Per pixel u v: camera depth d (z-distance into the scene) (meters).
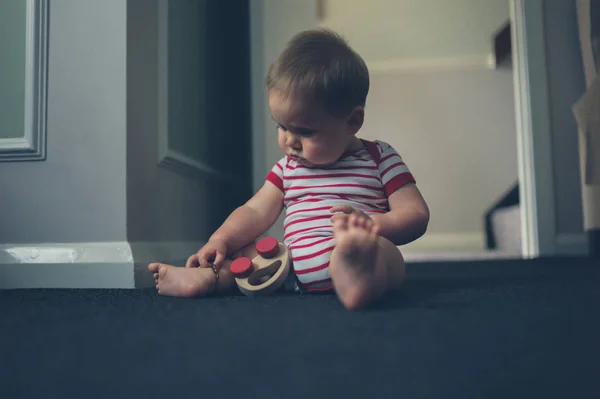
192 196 1.63
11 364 0.51
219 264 0.99
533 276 1.33
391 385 0.43
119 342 0.58
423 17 4.26
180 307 0.82
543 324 0.65
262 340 0.58
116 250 1.17
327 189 1.01
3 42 1.24
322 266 0.95
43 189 1.20
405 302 0.84
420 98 4.34
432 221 4.30
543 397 0.40
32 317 0.73
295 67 0.91
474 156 4.31
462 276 1.39
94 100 1.19
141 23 1.27
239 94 2.26
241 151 2.28
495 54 4.15
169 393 0.42
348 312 0.75
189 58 1.64
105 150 1.19
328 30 1.02
